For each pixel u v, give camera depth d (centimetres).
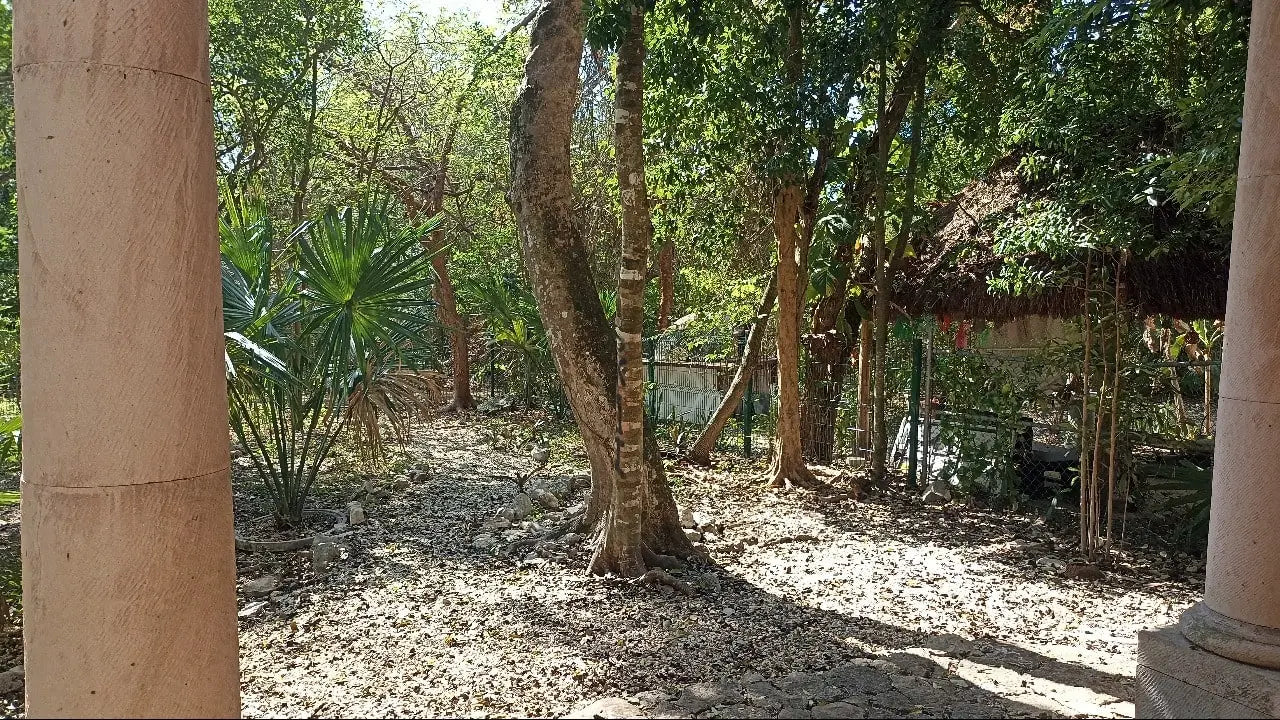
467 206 1836
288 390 708
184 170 231
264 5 1244
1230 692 302
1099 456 663
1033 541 686
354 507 755
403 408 731
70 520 221
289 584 573
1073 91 677
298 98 1350
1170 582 587
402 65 1683
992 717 356
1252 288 311
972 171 1021
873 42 747
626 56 532
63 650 222
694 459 1033
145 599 224
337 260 654
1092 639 474
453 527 721
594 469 650
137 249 222
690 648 450
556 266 597
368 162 1574
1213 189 508
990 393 797
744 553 648
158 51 225
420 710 373
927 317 916
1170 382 717
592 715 358
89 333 219
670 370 1365
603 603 523
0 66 244
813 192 876
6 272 574
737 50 831
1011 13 861
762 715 358
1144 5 590
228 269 675
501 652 443
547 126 587
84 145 217
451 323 1564
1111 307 661
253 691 397
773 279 1003
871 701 373
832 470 973
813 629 483
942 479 848
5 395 579
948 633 478
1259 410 307
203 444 237
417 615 502
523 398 1622
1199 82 651
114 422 220
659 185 927
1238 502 313
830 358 1041
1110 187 615
